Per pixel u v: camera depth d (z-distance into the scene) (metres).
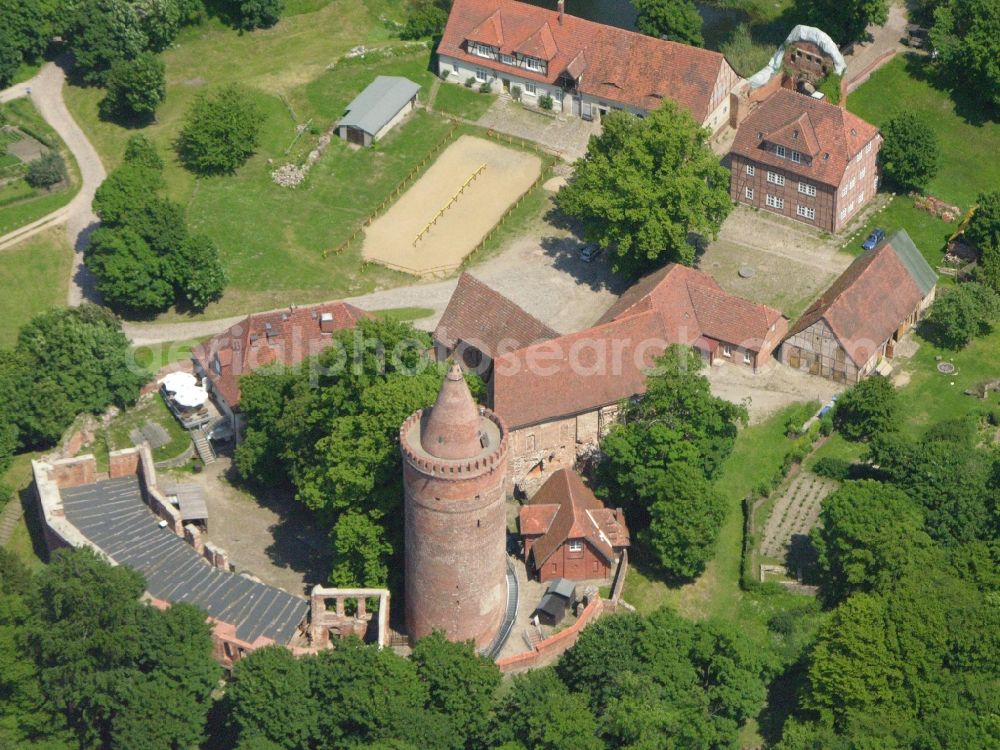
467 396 139.38
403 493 153.25
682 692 146.88
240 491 173.75
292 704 143.25
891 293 186.25
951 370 186.62
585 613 157.00
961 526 163.25
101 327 182.38
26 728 146.88
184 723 144.62
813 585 164.25
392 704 142.25
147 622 146.62
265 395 170.25
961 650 150.75
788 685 156.50
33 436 177.62
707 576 165.12
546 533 162.25
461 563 146.25
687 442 164.50
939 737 145.38
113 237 188.62
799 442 176.50
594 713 147.50
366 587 157.00
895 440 169.75
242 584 158.25
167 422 180.75
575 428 171.00
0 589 149.38
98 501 167.75
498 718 145.62
